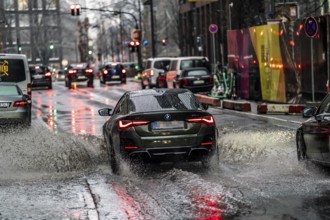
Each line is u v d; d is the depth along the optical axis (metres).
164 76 44.75
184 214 8.62
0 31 79.12
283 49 27.62
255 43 31.03
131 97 13.02
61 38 136.12
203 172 12.18
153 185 10.92
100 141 16.84
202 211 8.76
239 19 50.44
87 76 58.50
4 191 10.71
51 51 125.94
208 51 73.69
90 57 128.00
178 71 41.00
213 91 34.97
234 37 34.28
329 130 10.78
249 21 49.72
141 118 12.03
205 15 74.50
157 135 12.00
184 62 41.16
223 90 34.47
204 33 75.62
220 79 34.94
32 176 12.21
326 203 9.04
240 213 8.59
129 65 88.19
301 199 9.34
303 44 25.66
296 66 26.41
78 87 59.44
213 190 10.09
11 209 9.27
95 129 21.44
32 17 121.81
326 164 10.98
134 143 12.00
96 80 85.75
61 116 27.39
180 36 84.50
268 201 9.27
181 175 11.45
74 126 22.64
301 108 24.16
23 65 24.88
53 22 127.12
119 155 12.18
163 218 8.42
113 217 8.61
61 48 135.62
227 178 11.30
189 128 12.09
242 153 14.33
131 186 10.90
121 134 12.11
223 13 61.06
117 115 13.03
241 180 11.03
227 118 24.64
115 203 9.54
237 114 26.48
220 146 15.41
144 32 106.00
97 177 12.01
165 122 12.05
